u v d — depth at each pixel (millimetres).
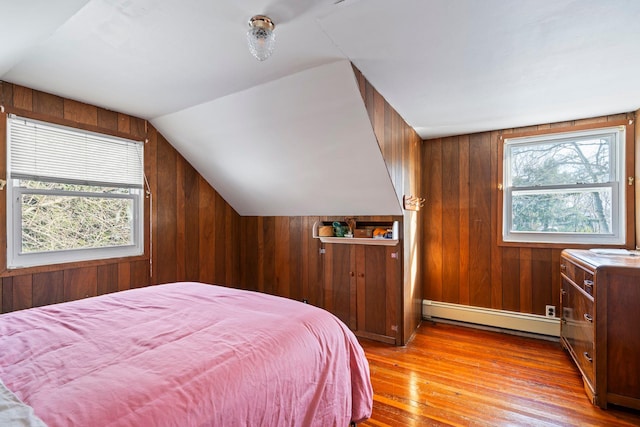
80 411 744
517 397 1970
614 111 2566
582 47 1605
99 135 2494
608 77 1950
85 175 2414
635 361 1759
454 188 3348
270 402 1009
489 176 3166
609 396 1820
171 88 2135
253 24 1369
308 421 1139
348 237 3004
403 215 2814
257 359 1051
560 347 2736
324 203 3090
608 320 1817
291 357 1146
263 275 3648
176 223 3074
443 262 3410
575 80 1997
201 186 3328
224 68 1854
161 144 2945
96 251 2492
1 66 1761
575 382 2145
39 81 2012
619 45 1580
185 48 1628
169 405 799
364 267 2982
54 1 1123
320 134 2354
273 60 1764
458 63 1796
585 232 2781
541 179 2973
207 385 888
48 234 2246
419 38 1540
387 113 2395
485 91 2188
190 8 1297
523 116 2709
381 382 2162
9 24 1270
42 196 2217
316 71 1879
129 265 2682
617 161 2652
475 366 2387
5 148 2010
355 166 2533
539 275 2941
